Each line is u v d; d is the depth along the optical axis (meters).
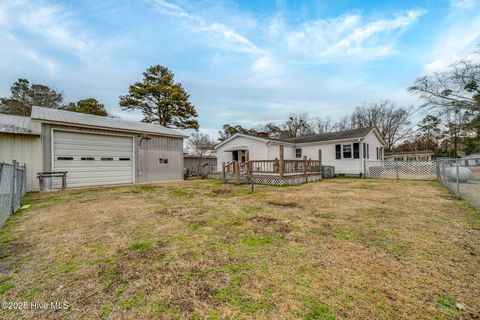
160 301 1.76
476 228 3.46
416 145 29.80
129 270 2.26
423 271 2.17
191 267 2.31
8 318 1.59
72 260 2.51
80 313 1.64
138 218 4.30
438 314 1.58
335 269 2.23
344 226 3.62
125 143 11.35
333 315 1.57
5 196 4.27
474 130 13.57
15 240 3.16
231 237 3.18
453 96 13.26
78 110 22.78
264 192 7.56
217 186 9.68
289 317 1.56
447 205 5.13
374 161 13.12
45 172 8.66
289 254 2.59
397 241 2.95
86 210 5.04
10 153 8.07
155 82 21.03
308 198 6.26
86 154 9.98
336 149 14.41
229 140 16.31
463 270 2.18
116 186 10.22
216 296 1.82
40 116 9.02
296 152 16.53
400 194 6.78
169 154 13.24
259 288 1.92
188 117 22.06
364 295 1.80
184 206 5.36
